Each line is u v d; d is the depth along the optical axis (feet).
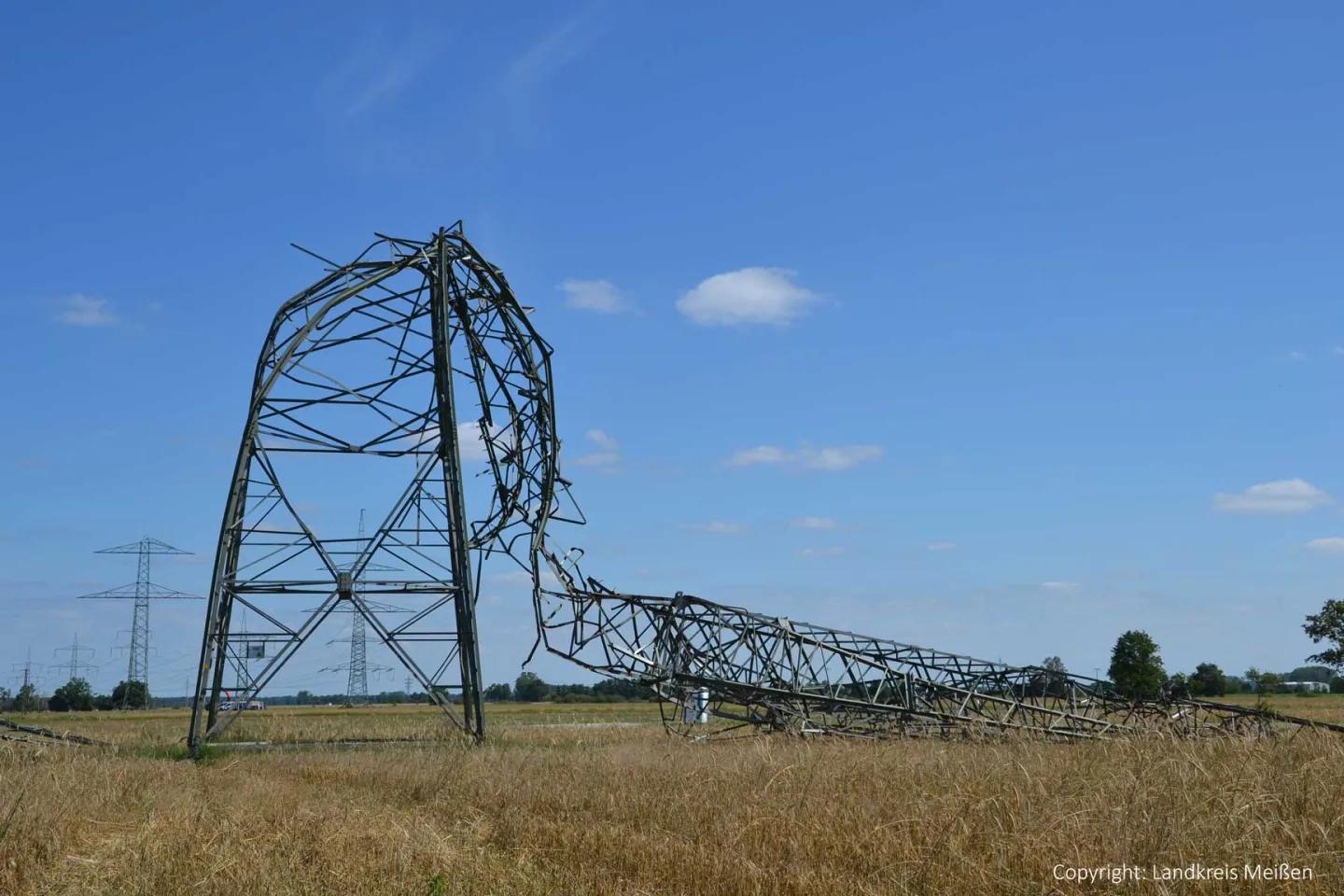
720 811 58.18
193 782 82.12
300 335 121.39
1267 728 88.02
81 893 44.14
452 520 126.41
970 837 48.96
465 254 131.03
